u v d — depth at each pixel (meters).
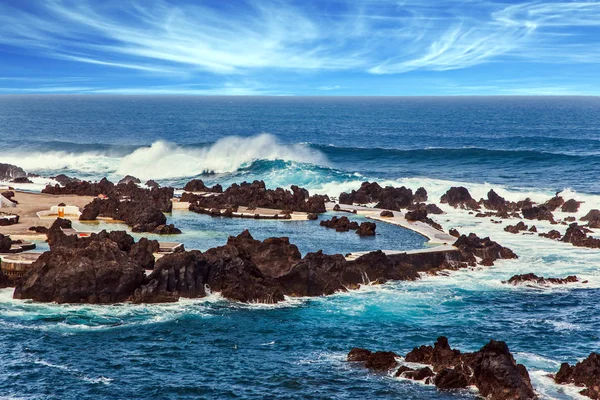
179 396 39.94
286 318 53.66
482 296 60.50
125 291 55.81
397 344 48.69
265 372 43.31
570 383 40.97
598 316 55.19
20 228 75.69
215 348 47.19
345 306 57.03
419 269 67.75
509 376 39.25
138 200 94.44
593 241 78.12
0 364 43.66
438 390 40.69
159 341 48.16
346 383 41.72
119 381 41.69
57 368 43.31
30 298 55.41
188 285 57.50
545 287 63.25
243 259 60.53
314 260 61.69
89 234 70.12
